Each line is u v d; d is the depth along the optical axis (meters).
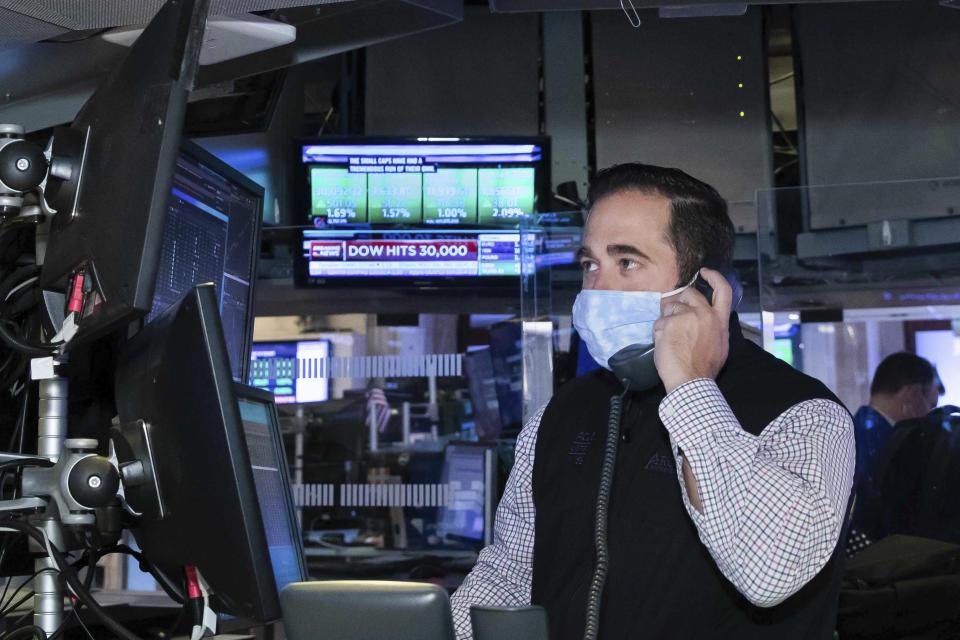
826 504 1.06
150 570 1.27
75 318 1.07
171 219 1.50
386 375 3.59
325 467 3.52
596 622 1.03
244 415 1.46
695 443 1.08
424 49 4.80
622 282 1.29
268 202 4.48
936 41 4.49
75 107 1.96
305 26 2.01
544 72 4.75
